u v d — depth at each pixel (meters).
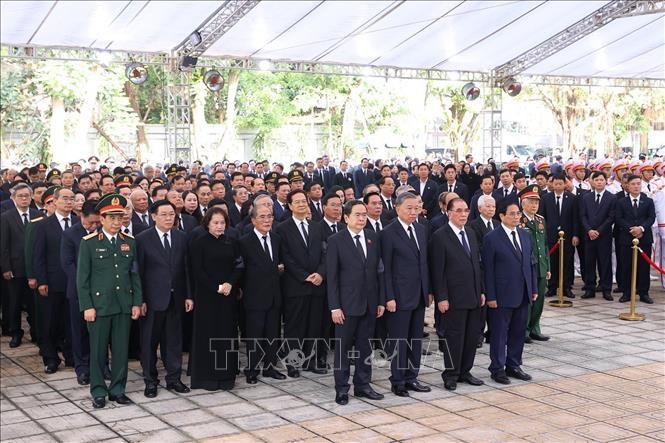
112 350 7.14
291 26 16.52
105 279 7.00
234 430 6.35
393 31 17.58
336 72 19.83
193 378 7.55
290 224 8.05
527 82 23.08
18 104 30.64
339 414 6.71
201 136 32.12
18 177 13.86
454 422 6.44
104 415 6.81
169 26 15.95
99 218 7.41
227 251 7.53
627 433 6.13
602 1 17.44
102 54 17.02
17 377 8.11
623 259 11.75
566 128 39.91
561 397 7.11
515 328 7.72
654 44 20.38
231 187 12.38
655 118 41.97
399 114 36.34
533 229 9.05
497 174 18.20
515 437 6.07
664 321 10.38
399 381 7.24
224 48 17.56
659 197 12.56
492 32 18.41
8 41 15.95
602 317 10.67
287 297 8.01
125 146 34.12
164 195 9.09
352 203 7.04
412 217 7.17
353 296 6.98
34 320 9.59
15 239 9.30
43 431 6.43
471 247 7.36
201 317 7.50
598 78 23.97
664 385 7.46
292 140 35.62
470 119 37.75
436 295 7.32
